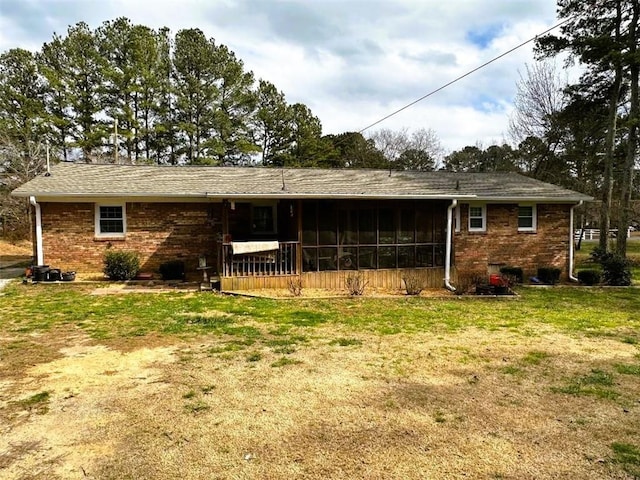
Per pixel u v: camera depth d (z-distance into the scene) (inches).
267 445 137.0
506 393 181.5
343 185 505.0
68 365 211.2
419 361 222.2
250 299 393.7
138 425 149.9
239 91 1186.6
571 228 580.7
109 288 432.1
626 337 274.7
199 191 469.7
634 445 138.3
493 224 560.7
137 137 1088.8
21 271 558.9
